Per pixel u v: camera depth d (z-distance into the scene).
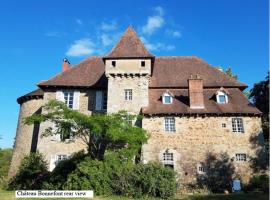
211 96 28.88
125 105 27.84
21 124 31.42
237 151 25.92
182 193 22.75
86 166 20.59
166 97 28.42
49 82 29.89
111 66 28.80
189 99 27.77
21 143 30.47
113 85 28.44
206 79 30.55
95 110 28.81
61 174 22.92
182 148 26.06
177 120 26.86
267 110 31.50
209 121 26.73
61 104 21.25
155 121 26.88
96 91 29.62
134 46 30.05
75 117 20.58
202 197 19.25
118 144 23.11
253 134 26.36
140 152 25.97
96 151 22.94
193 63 33.00
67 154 27.56
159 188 18.77
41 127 28.33
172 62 33.34
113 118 21.12
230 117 26.84
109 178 20.14
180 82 30.25
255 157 25.72
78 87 29.59
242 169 25.48
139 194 18.67
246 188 24.55
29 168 25.09
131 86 28.39
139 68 28.52
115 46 30.28
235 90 29.41
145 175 19.11
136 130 21.75
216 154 25.84
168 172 19.44
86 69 32.12
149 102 28.25
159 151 26.00
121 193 19.41
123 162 20.80
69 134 22.05
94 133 21.14
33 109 30.92
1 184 26.28
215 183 25.11
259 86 32.56
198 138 26.30
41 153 26.67
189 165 25.61
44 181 23.47
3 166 35.78
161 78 30.89
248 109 27.14
